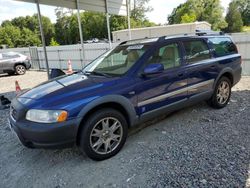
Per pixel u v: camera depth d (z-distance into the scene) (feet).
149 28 60.80
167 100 11.90
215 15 205.77
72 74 12.81
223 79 15.14
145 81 10.88
